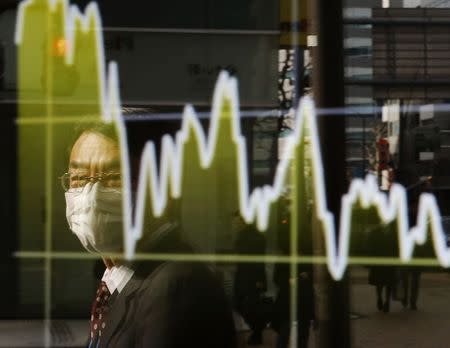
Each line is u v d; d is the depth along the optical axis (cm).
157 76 396
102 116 164
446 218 320
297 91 341
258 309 345
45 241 488
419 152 325
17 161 474
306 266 338
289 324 338
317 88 319
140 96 403
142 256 152
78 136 169
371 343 314
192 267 147
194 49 397
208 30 391
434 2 324
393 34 323
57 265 485
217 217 373
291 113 350
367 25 321
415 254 323
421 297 313
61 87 422
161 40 397
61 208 489
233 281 354
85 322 478
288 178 355
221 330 145
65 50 416
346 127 323
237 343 149
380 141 324
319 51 316
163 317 142
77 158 162
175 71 396
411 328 312
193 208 366
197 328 143
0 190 491
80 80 416
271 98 373
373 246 322
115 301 153
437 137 327
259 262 353
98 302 163
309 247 339
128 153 160
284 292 344
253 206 370
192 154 372
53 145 462
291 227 348
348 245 324
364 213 326
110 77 408
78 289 482
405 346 313
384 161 326
